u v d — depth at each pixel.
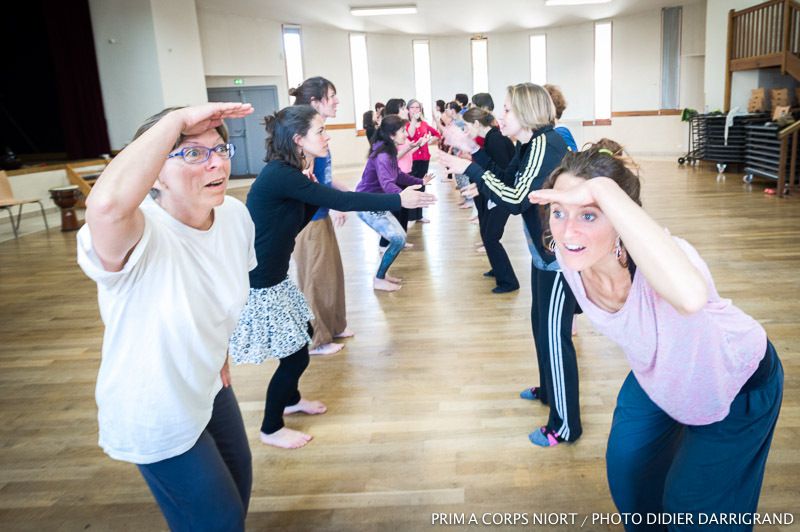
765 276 4.21
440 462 2.23
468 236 6.33
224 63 12.98
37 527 1.99
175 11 11.32
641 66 15.20
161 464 1.30
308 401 2.68
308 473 2.21
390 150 4.20
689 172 10.59
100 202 1.01
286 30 14.35
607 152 1.30
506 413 2.57
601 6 13.81
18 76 11.62
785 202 7.07
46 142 11.97
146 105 11.23
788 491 1.92
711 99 11.25
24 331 4.05
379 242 6.16
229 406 1.57
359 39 16.03
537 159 2.12
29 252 6.80
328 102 3.03
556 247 1.23
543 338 2.21
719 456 1.32
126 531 1.95
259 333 2.16
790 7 8.76
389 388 2.88
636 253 0.99
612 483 1.56
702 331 1.17
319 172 3.23
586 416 2.49
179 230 1.28
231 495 1.37
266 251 2.13
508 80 17.25
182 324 1.25
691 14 14.23
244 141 14.05
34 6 11.26
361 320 3.86
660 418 1.47
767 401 1.30
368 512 1.97
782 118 8.07
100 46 11.16
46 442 2.57
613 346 3.18
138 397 1.23
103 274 1.11
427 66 17.34
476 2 12.90
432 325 3.70
